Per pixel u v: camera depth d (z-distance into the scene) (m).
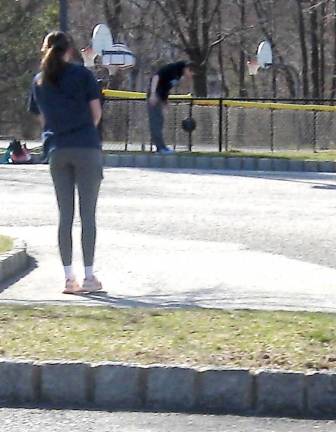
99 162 19.34
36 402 14.23
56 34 19.09
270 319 16.59
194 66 83.38
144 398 14.12
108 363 14.23
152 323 16.31
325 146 55.00
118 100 50.12
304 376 13.98
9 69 83.19
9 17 83.81
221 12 91.62
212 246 24.41
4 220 27.83
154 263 22.34
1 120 82.12
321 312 17.36
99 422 13.52
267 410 13.96
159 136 47.12
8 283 20.20
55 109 19.03
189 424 13.46
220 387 14.02
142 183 37.69
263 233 26.23
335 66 98.44
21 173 40.44
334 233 26.30
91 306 17.80
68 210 19.41
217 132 52.53
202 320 16.53
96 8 88.94
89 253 19.39
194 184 37.72
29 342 15.20
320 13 96.25
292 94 97.81
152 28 86.31
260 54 70.19
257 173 43.22
